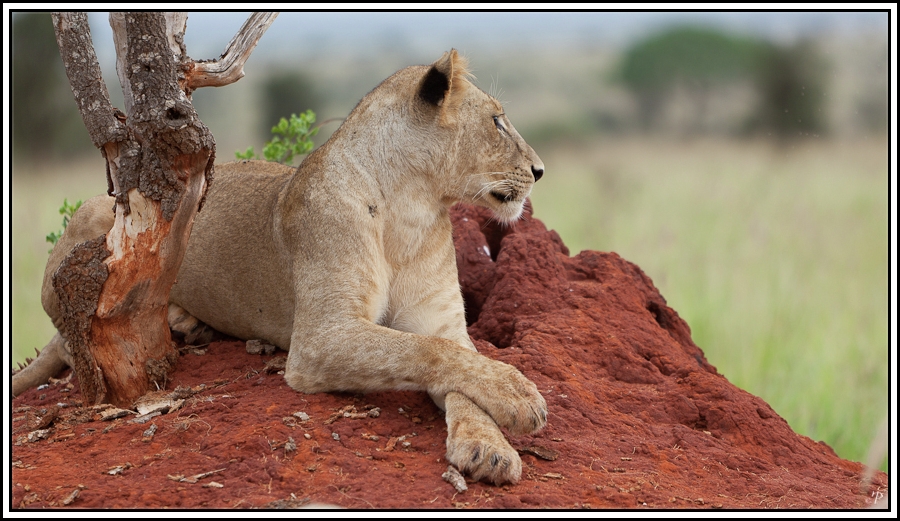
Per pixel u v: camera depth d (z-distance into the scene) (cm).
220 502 696
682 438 901
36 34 4775
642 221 3009
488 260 1320
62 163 4753
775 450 943
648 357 1105
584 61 11538
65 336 1057
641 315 1211
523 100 9319
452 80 977
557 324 1113
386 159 970
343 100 8344
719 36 7988
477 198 1026
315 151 1040
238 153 1489
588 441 845
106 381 968
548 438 841
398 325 1030
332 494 706
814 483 859
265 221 1079
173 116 877
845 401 1602
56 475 756
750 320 1936
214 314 1145
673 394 992
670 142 6688
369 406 888
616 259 1326
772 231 2561
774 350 1800
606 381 1023
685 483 797
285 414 854
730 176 4034
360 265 941
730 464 865
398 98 981
